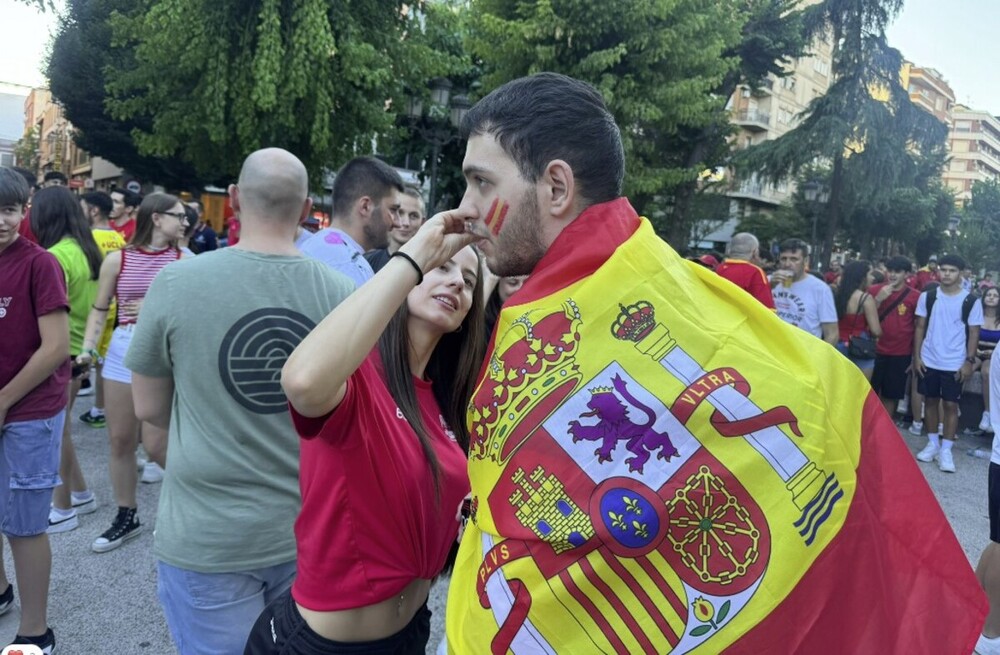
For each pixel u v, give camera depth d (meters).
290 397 1.18
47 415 2.60
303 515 1.43
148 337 1.90
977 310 6.16
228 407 1.85
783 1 20.41
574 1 13.13
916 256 39.56
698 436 0.99
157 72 12.34
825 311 5.77
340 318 1.16
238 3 11.30
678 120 14.76
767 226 41.28
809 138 20.59
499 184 1.11
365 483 1.35
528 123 1.09
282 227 2.02
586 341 1.04
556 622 0.99
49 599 3.10
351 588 1.38
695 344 1.04
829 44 21.69
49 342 2.55
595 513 0.98
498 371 1.08
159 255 4.07
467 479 1.60
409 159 15.95
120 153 20.91
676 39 13.91
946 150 32.66
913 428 7.44
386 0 12.79
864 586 1.01
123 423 3.63
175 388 1.91
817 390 1.05
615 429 1.00
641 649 0.97
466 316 1.65
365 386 1.34
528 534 1.01
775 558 0.97
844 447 1.06
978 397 7.68
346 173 3.45
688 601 0.97
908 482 1.09
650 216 23.09
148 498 4.29
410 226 3.50
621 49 13.27
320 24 10.91
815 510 0.99
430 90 12.73
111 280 3.96
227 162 13.27
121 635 2.86
